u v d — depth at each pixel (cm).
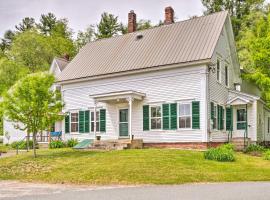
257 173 1606
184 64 2464
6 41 7900
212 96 2503
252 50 2806
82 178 1570
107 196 1116
